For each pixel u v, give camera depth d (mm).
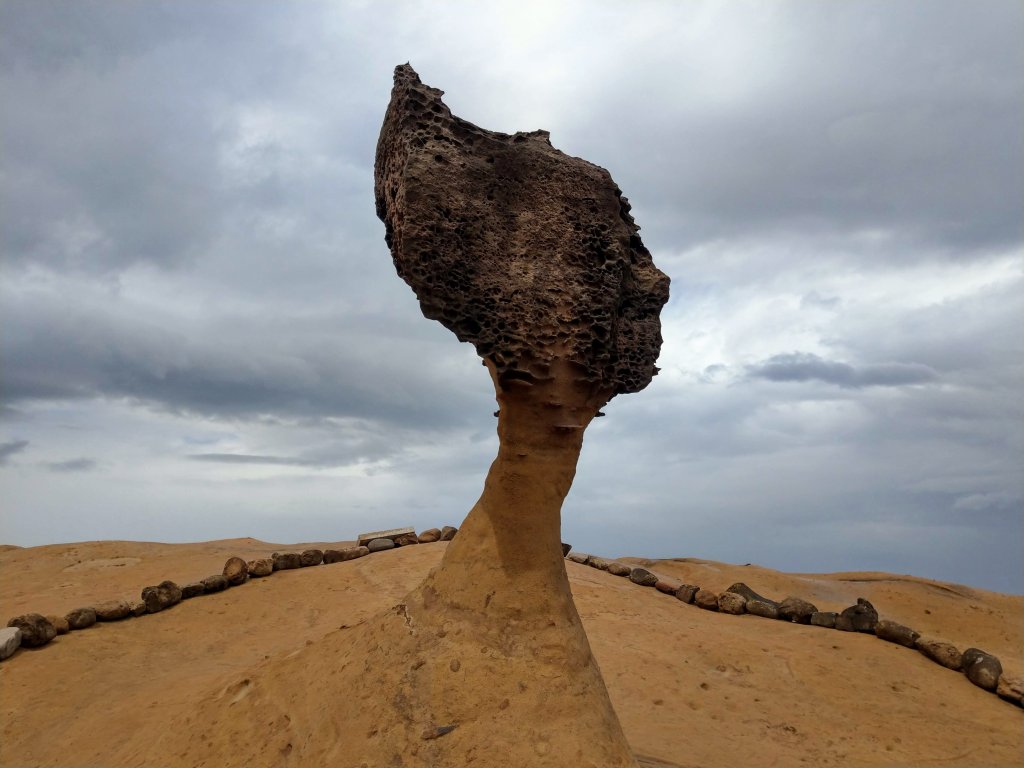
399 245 4566
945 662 8648
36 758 5754
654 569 13953
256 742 4820
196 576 11469
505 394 4734
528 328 4613
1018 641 10672
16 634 7848
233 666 7746
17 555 13227
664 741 6293
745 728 6801
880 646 9055
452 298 4469
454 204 4578
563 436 4875
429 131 4707
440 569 5164
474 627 4758
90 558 13031
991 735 6969
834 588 13148
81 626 8719
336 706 4656
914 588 13055
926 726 7070
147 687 7059
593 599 10320
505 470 4910
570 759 4227
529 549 4879
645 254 5406
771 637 9312
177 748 5082
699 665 8227
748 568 14055
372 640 5023
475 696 4445
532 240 4797
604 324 4793
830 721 7074
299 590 10617
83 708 6629
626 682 7574
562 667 4629
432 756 4207
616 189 5168
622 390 5027
